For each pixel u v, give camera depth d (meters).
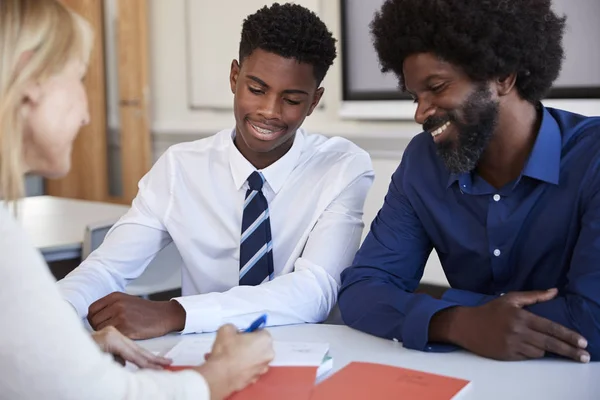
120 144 5.96
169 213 1.92
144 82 5.70
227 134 1.95
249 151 1.85
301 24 1.69
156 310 1.50
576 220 1.42
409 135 4.41
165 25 5.74
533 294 1.33
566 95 3.78
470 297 1.45
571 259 1.42
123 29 5.73
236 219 1.89
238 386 1.10
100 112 5.97
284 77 1.70
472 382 1.19
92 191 6.09
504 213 1.48
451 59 1.33
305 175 1.89
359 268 1.60
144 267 1.94
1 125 0.97
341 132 4.76
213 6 5.35
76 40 1.02
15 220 0.94
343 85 4.66
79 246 2.45
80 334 0.94
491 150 1.46
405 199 1.62
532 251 1.47
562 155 1.43
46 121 1.01
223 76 5.37
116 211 3.10
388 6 1.42
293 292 1.62
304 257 1.77
